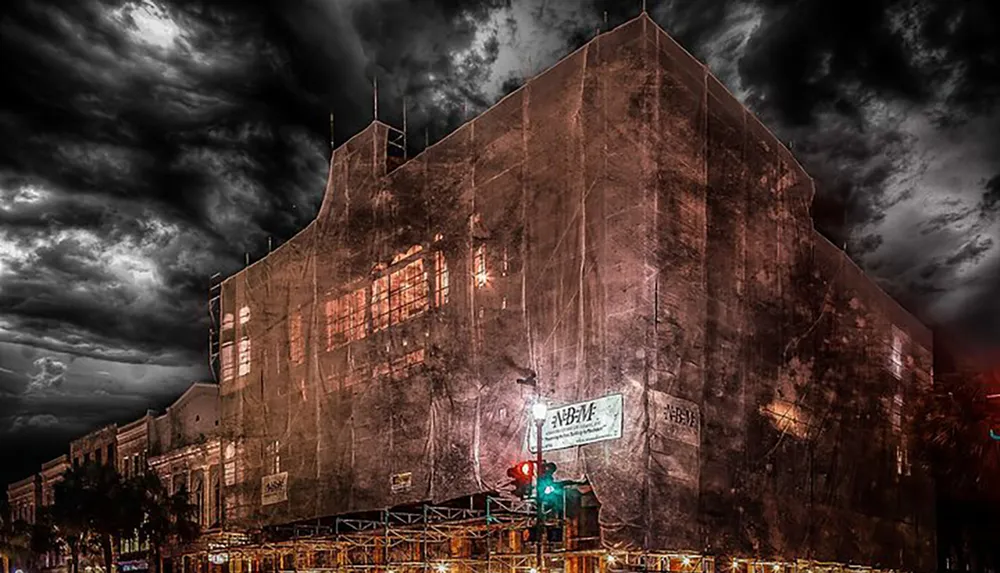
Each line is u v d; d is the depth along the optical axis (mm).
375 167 49312
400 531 40281
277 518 52188
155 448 74875
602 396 34344
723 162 39312
